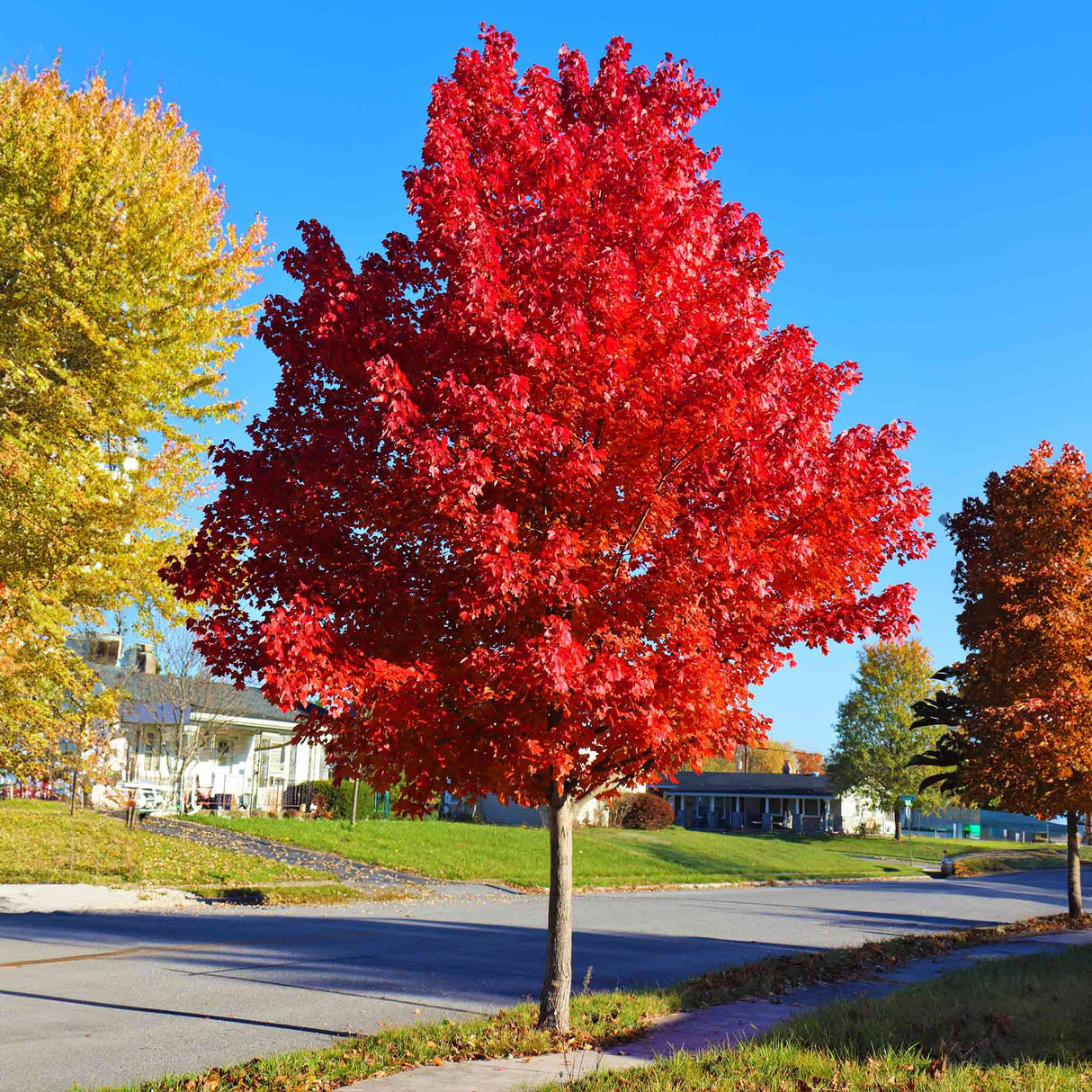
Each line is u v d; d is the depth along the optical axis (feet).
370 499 26.94
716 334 27.30
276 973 40.27
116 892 62.54
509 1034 28.40
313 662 23.53
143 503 51.85
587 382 25.64
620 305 25.54
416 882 82.12
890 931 66.64
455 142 28.12
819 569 27.86
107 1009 32.30
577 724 26.09
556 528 24.07
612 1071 24.27
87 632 83.76
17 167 53.42
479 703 26.27
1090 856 195.52
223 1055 26.68
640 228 27.02
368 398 27.48
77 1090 22.39
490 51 30.63
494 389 25.72
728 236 30.89
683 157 28.66
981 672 70.13
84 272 53.21
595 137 29.45
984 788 71.36
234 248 58.23
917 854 188.75
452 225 26.53
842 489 27.58
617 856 115.14
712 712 26.04
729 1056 25.40
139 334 55.42
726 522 26.58
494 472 25.54
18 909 54.90
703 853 134.21
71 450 52.44
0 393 53.11
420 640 27.43
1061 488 67.41
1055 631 63.31
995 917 81.00
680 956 50.08
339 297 27.86
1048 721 61.31
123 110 57.06
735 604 27.20
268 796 125.80
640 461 26.86
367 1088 22.59
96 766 55.83
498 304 26.21
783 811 238.07
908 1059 25.36
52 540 50.67
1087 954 51.21
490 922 61.72
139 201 55.11
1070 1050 26.96
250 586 28.30
